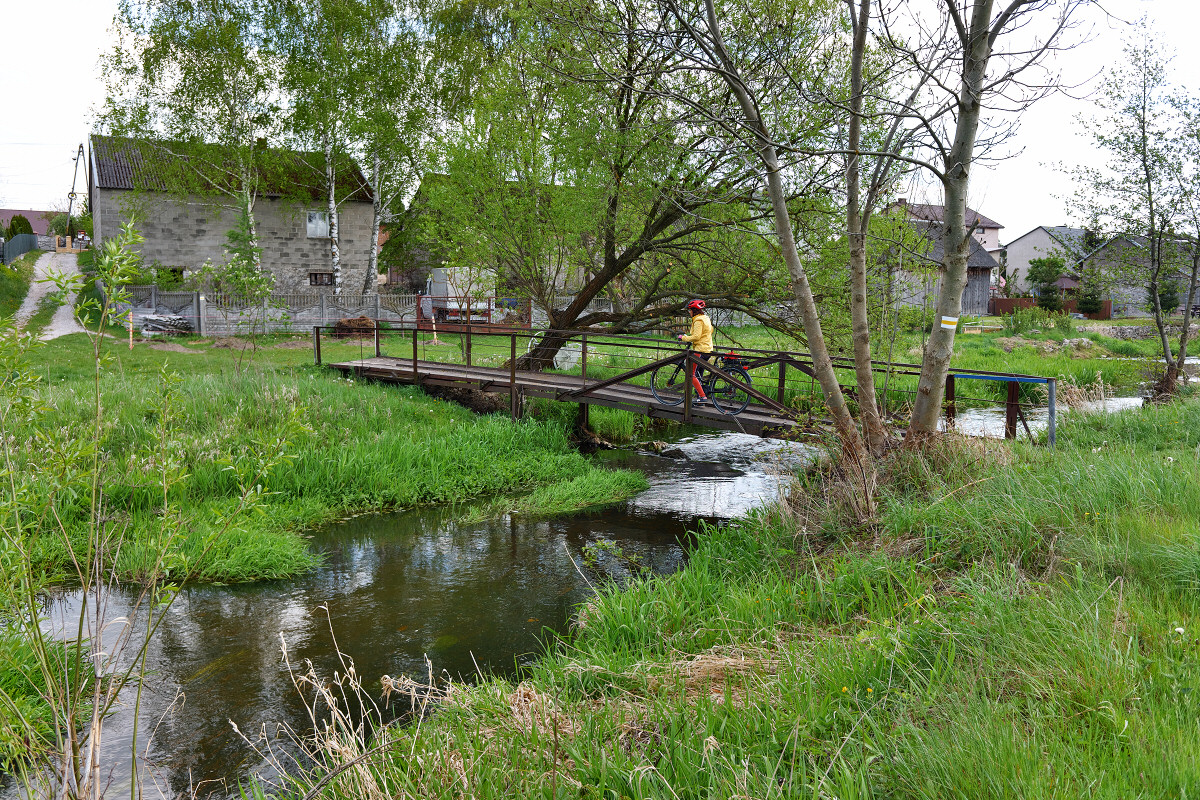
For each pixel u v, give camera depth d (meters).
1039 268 45.44
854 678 4.01
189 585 7.44
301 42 27.31
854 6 6.59
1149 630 3.84
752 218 11.95
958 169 6.75
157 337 22.86
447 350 23.03
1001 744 2.91
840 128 8.95
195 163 26.94
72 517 8.12
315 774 4.29
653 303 16.70
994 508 5.88
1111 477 6.03
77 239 53.62
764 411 11.09
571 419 15.12
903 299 10.86
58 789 3.49
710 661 4.66
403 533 9.24
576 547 8.65
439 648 6.06
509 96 15.26
